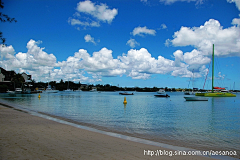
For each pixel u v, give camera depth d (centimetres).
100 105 4294
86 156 788
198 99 6688
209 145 1153
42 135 1128
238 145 1162
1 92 9238
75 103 4722
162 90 13400
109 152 859
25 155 762
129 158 795
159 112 3048
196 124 1964
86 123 1828
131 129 1600
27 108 3178
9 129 1273
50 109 3153
